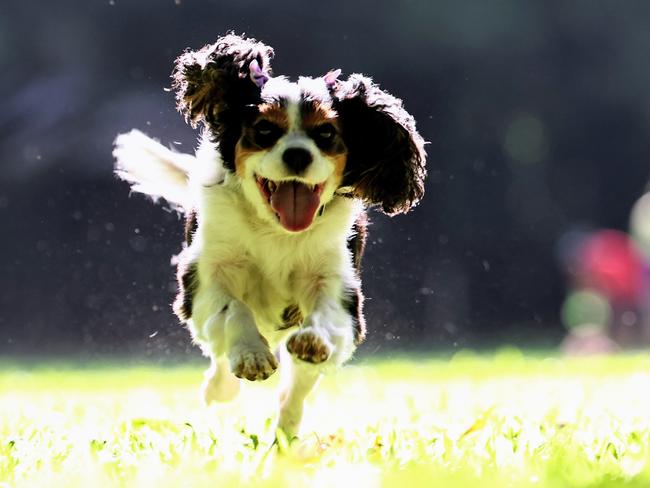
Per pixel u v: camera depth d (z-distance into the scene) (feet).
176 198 22.91
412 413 21.44
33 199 70.85
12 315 67.87
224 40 18.95
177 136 71.87
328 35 79.30
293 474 14.76
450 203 83.66
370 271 55.47
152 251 63.00
